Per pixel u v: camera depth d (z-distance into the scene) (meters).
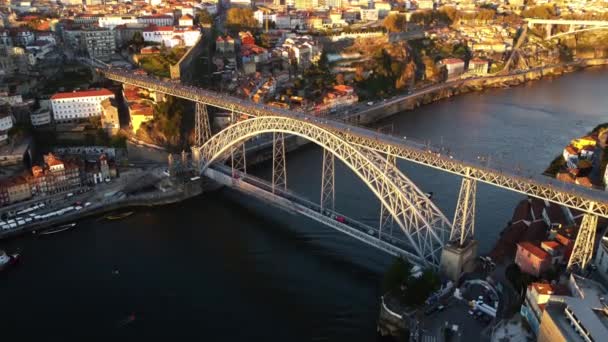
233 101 196.25
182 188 198.00
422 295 125.69
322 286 147.12
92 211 185.75
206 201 199.12
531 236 150.50
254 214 188.62
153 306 139.88
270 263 157.75
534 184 121.94
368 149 146.88
